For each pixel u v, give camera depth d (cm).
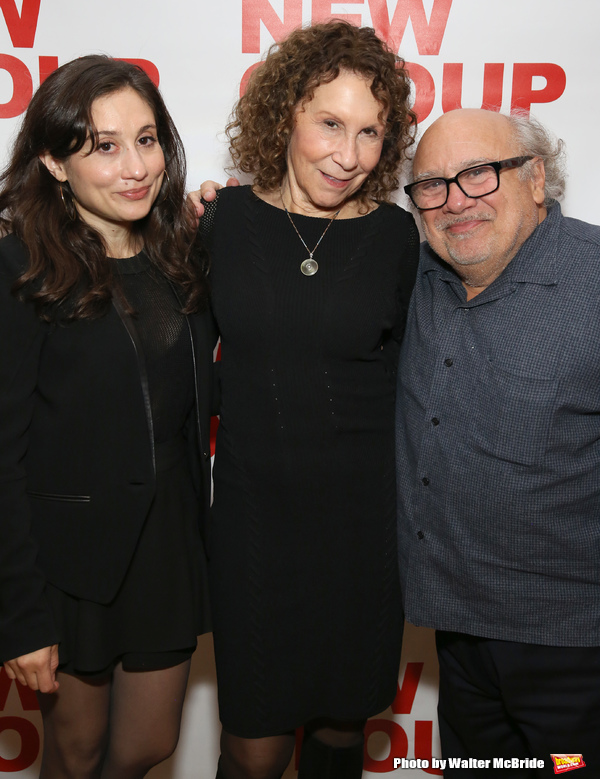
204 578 145
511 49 174
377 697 148
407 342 146
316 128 128
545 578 129
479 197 125
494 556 130
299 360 136
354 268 139
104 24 172
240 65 175
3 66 173
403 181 179
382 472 144
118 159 116
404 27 174
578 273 123
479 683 147
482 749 157
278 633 141
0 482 118
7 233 125
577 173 179
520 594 130
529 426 122
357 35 128
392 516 146
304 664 143
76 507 124
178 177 134
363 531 142
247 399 138
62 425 122
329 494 138
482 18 173
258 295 135
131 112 116
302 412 136
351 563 141
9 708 199
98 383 121
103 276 120
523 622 131
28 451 124
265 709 142
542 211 136
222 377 143
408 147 163
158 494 131
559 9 172
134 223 133
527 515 125
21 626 120
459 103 177
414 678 204
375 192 148
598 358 119
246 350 138
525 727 140
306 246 139
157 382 128
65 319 117
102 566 125
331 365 138
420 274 148
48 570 124
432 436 133
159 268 132
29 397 119
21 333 115
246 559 140
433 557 137
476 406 128
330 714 146
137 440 125
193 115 177
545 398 121
